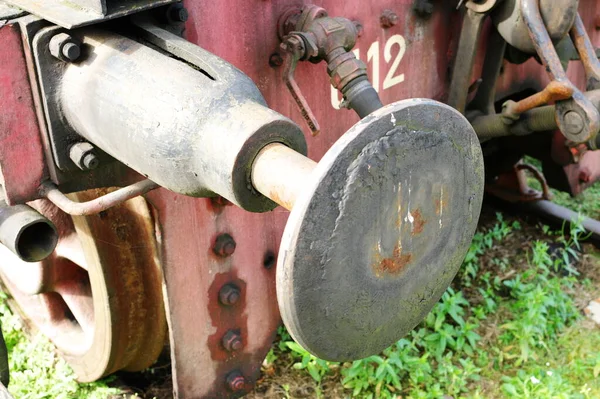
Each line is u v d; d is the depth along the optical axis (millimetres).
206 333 2967
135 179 2508
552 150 4266
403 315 2197
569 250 4547
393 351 3688
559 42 3201
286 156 1857
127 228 2830
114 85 2109
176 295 2803
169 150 2018
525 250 4734
